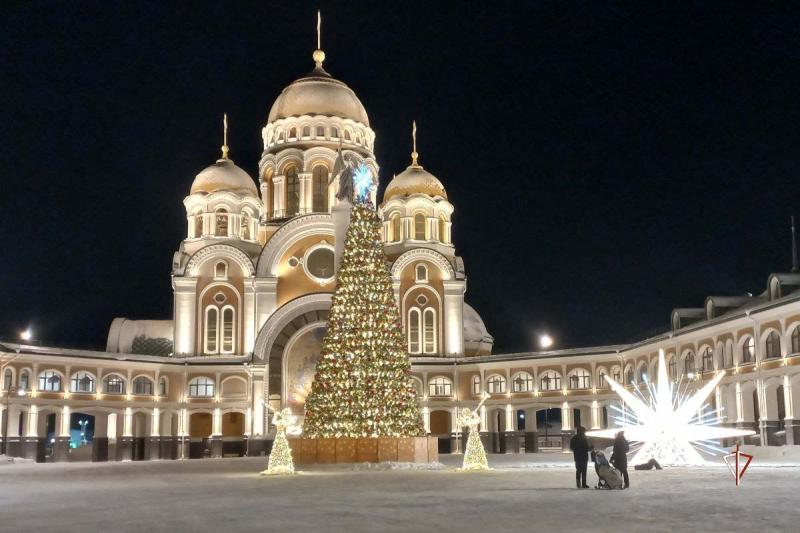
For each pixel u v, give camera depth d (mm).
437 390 81688
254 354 77500
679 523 17219
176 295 80562
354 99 92938
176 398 77312
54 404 69188
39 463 63656
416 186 88312
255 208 85812
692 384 61406
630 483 28609
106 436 75125
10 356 66625
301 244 83312
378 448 42375
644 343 69250
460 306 83875
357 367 43562
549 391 77625
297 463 43594
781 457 47375
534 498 23281
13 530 17734
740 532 15812
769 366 52406
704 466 39438
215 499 24688
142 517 19969
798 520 17578
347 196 51656
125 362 73875
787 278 55438
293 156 87438
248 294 81188
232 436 79188
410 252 83750
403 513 19812
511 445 78312
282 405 78375
